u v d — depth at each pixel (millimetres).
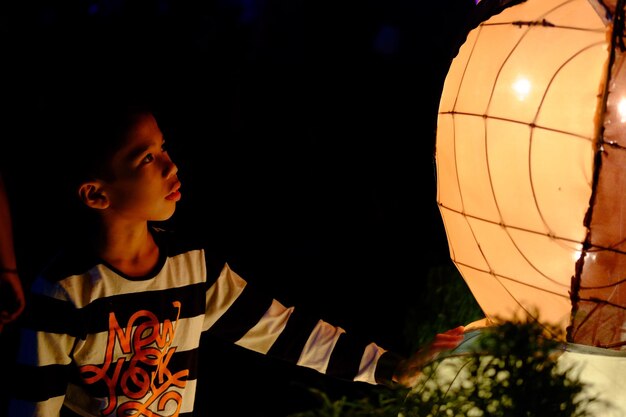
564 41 1747
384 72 6801
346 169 5727
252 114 6215
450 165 1972
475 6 2002
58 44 5109
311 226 5074
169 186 2041
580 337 1812
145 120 2004
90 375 1997
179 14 6156
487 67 1850
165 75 6016
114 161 1968
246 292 2205
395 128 6211
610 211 1692
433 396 1586
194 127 5891
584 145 1710
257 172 5605
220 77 6195
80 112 2008
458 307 3170
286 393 3510
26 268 3908
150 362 2043
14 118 4375
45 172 3982
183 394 2152
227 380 3602
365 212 5242
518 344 1491
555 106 1731
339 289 4387
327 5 6949
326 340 2217
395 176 5672
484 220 1904
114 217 2006
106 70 4926
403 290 4359
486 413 1505
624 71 1652
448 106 1965
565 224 1772
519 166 1789
